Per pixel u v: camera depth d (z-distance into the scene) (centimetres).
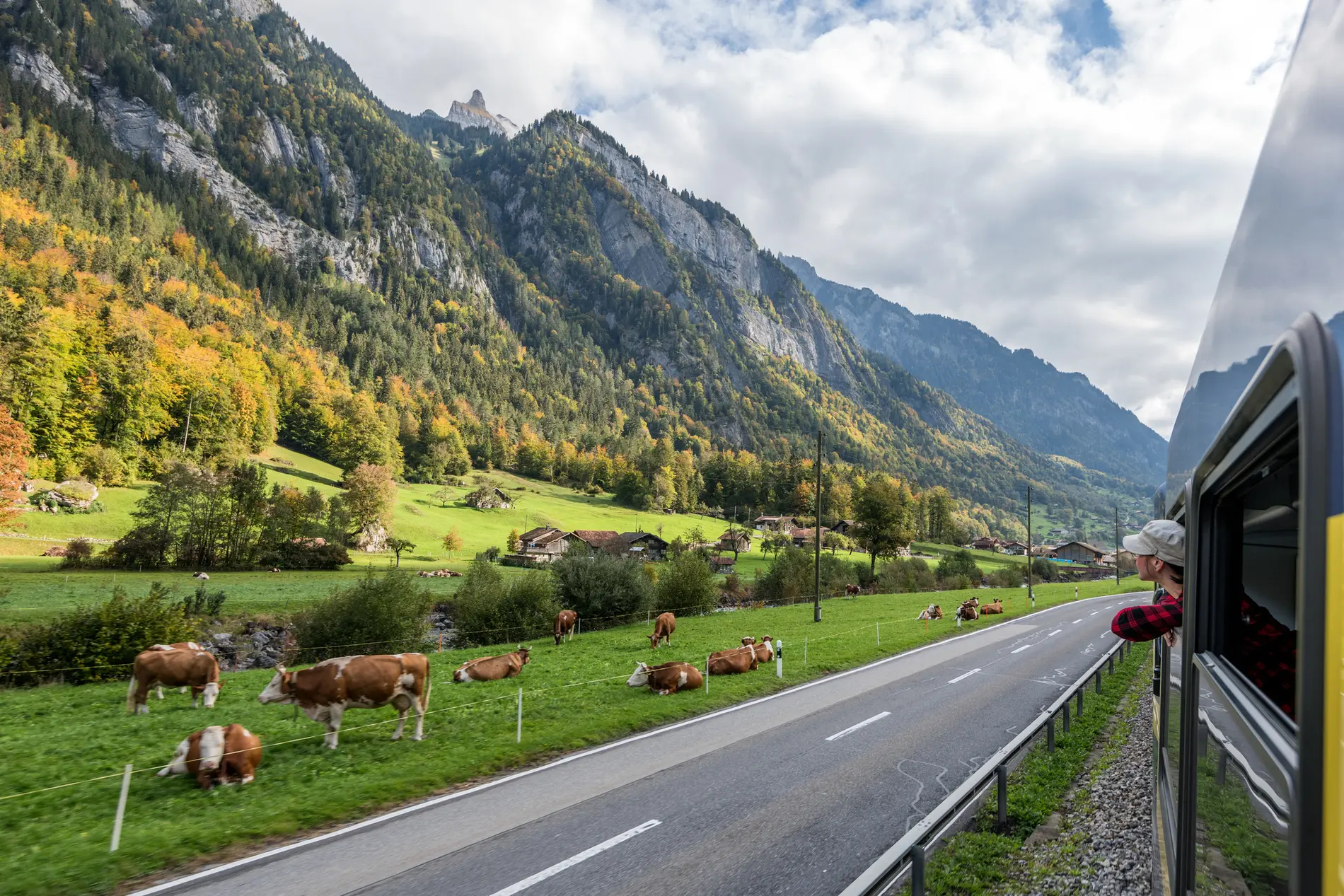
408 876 910
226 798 1154
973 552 15462
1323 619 142
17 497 7506
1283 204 205
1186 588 375
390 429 18725
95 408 11206
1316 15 186
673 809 1148
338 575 7900
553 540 12338
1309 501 147
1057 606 5222
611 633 3625
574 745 1510
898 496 8150
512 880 900
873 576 7388
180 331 16138
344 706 1450
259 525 8212
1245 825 233
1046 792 1177
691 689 2055
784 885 891
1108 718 1744
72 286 15212
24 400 10069
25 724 1662
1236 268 286
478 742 1497
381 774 1280
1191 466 397
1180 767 402
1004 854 944
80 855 937
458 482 19362
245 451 14675
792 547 5978
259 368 17400
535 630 3666
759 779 1293
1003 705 1877
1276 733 195
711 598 4650
